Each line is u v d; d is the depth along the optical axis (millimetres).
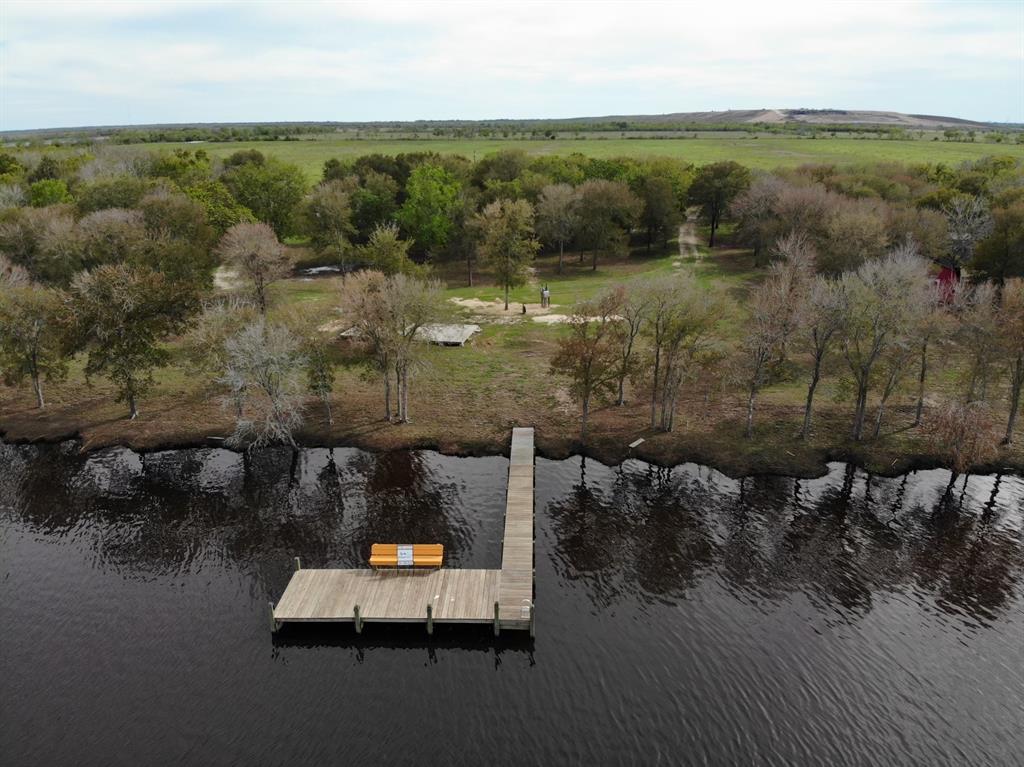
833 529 46938
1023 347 52469
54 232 85250
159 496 51500
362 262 115562
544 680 34125
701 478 53125
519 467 53062
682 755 30000
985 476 52938
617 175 131875
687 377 60219
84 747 30359
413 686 33812
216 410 63781
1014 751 30203
